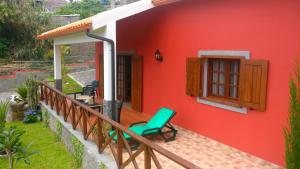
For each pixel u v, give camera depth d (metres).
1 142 6.91
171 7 8.49
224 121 7.05
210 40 7.23
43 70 22.98
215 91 7.61
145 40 9.88
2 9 23.61
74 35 10.25
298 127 4.23
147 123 7.95
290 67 5.45
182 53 8.23
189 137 7.75
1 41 24.62
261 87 5.96
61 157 8.19
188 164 3.55
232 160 6.29
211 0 7.12
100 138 6.53
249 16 6.19
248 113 6.40
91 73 23.03
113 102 7.87
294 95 4.27
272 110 5.86
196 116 7.93
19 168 7.49
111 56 7.70
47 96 12.04
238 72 6.88
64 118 9.36
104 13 7.44
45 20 26.97
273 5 5.69
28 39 25.78
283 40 5.55
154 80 9.60
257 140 6.23
